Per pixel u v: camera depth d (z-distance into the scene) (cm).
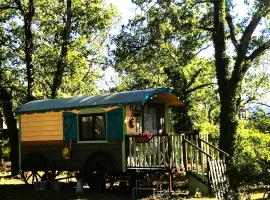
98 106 1725
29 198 1634
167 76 3164
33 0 2597
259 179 1466
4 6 2639
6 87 2694
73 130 1817
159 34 2461
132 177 1684
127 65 2764
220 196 1562
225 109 2411
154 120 1859
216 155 1972
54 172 1939
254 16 2394
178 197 1562
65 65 2942
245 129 2748
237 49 2452
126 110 1702
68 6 2889
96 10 2928
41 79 3195
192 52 2741
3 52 2842
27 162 1942
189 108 2720
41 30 3023
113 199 1558
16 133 2541
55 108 1858
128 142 1678
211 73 3459
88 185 1830
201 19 2631
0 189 1878
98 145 1747
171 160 1602
